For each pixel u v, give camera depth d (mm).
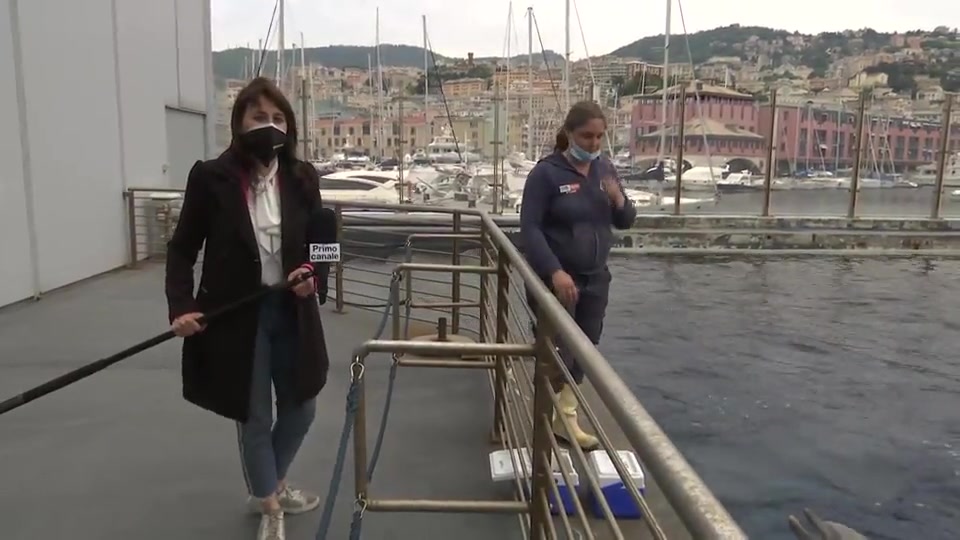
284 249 2566
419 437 3930
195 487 3314
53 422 4074
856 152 21234
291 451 2832
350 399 2312
